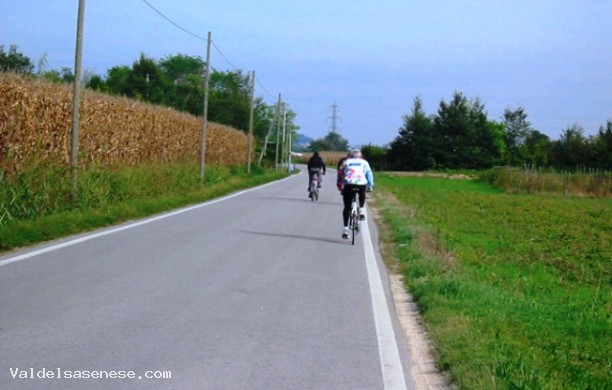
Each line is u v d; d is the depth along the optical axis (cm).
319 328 769
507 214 3086
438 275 1107
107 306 802
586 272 1541
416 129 9875
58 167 1719
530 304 1016
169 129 3406
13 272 966
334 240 1581
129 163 2703
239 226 1723
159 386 548
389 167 10156
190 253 1234
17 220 1344
